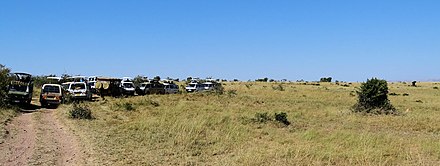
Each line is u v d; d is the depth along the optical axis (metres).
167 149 13.14
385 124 21.48
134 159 11.65
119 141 14.26
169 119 20.09
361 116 25.11
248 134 16.67
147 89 44.16
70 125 18.36
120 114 23.48
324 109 29.27
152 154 12.37
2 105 23.92
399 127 20.44
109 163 11.16
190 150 13.21
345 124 21.45
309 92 51.56
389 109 27.44
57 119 21.00
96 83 39.25
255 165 11.14
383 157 11.88
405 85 85.62
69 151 12.76
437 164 11.27
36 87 48.41
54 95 28.48
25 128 17.45
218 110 26.98
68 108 25.42
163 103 31.36
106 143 13.84
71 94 31.33
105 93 38.66
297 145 13.91
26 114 23.52
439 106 33.78
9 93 26.84
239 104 32.62
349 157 11.89
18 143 13.78
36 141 14.32
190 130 16.28
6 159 11.42
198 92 43.75
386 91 27.94
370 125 21.25
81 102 30.55
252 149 13.27
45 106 29.14
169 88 47.22
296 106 31.72
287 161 11.49
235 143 14.62
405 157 12.01
